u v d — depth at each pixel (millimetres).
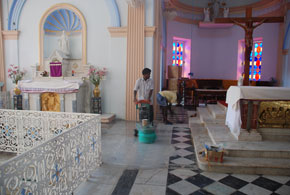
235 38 13703
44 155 2518
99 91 8109
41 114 4848
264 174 3840
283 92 4539
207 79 13719
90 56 8594
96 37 8500
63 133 2879
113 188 3338
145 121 5633
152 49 8023
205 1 14008
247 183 3535
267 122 4797
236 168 3883
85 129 3543
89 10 8469
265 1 12211
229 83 13234
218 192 3262
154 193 3217
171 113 9281
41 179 2484
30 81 7820
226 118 5738
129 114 8164
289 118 4727
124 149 5070
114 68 8289
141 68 8000
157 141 5699
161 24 10938
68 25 9148
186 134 6398
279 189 3355
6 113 5027
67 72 8828
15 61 9109
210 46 14359
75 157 3215
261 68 12750
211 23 12977
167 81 13062
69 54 8984
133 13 7938
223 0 13625
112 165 4180
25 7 8914
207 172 3924
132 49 8016
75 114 4648
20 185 2178
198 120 7281
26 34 9000
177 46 14414
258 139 4664
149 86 6082
